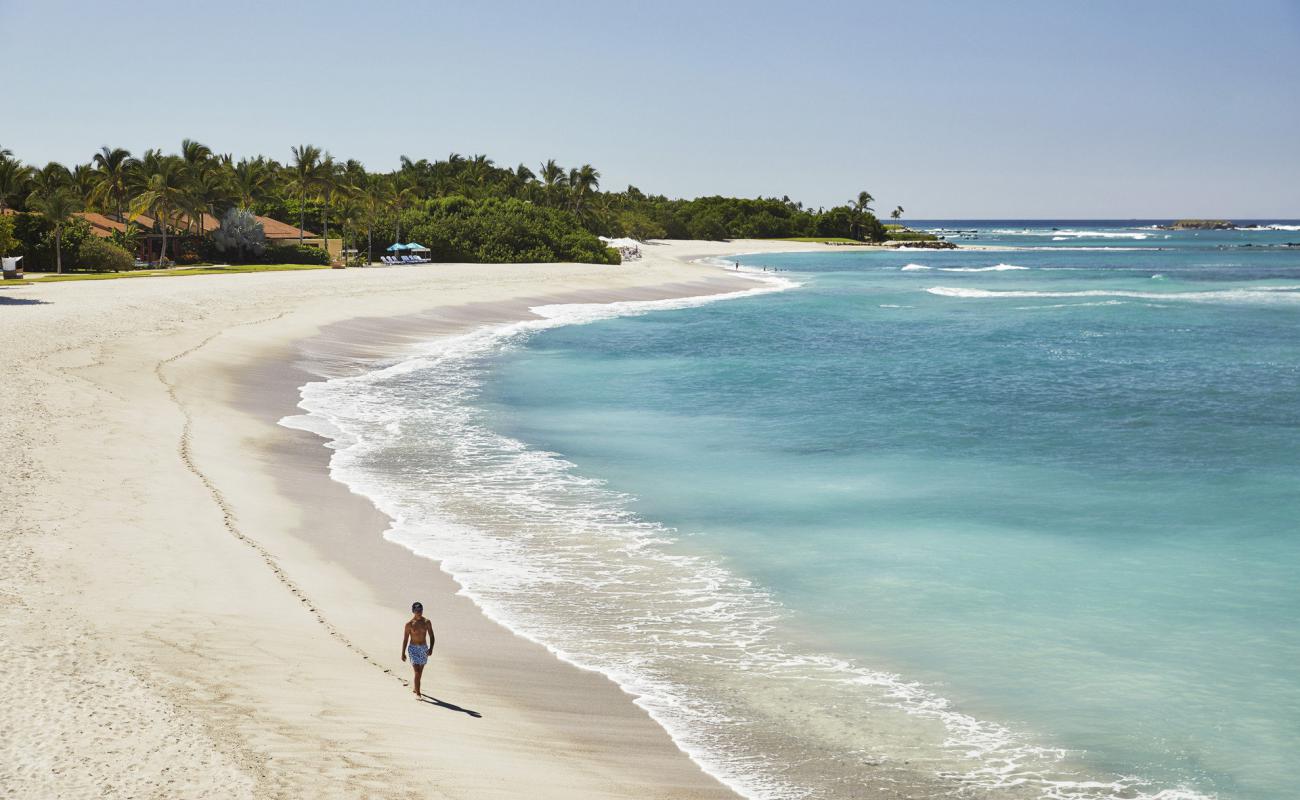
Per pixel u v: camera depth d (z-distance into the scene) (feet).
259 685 40.34
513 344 176.35
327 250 366.43
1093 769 39.52
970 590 59.11
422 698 42.04
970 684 47.09
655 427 106.83
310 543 63.36
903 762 39.78
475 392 126.21
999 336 195.93
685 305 266.16
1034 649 50.96
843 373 145.89
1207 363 157.17
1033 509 76.13
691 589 59.11
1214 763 40.06
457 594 56.85
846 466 89.71
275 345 148.77
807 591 58.95
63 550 54.29
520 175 597.11
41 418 86.07
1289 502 77.56
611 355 163.73
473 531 69.05
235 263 329.72
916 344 182.50
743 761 39.42
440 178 535.19
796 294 310.45
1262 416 112.78
